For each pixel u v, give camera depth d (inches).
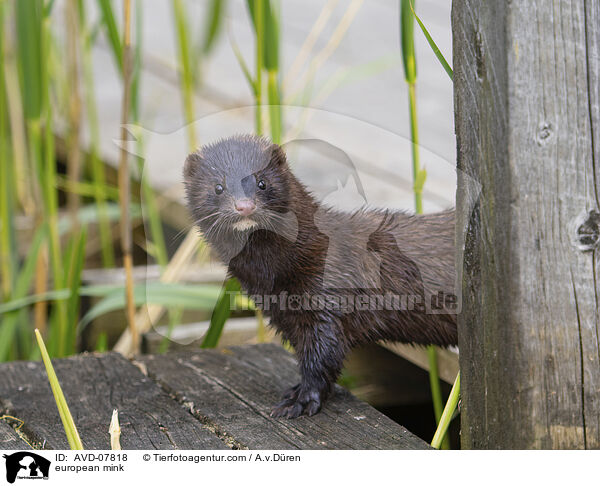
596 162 117.3
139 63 132.0
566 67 116.9
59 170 186.9
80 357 128.6
